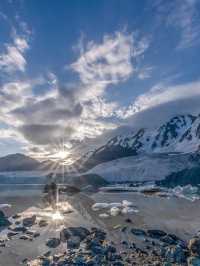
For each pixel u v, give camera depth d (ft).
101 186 472.85
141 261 81.41
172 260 82.28
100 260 81.46
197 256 82.99
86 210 172.55
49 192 308.19
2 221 130.00
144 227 123.65
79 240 100.99
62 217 146.51
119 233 112.16
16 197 252.83
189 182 449.48
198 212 166.50
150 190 334.65
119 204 199.93
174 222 135.13
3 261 84.17
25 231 117.60
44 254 89.76
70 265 78.28
